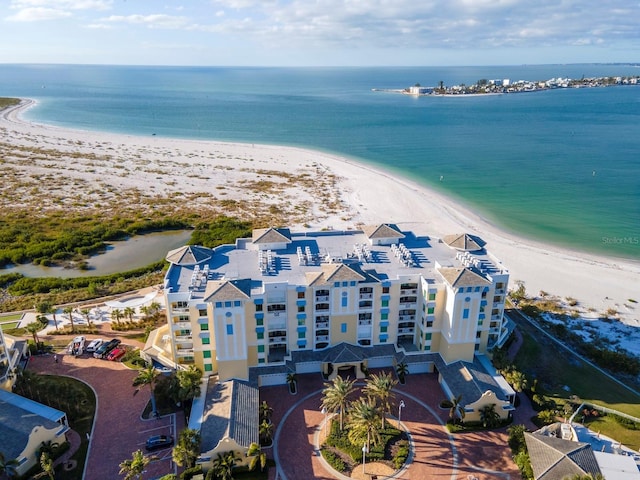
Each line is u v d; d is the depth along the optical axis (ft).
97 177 615.16
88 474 181.47
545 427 201.46
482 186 590.14
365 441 193.06
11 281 361.71
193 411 204.95
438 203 526.57
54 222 465.06
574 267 382.63
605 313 318.45
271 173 643.86
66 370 242.17
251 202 528.22
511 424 209.87
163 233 458.91
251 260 258.16
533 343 268.82
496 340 248.93
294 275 240.73
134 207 514.27
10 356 232.73
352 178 620.90
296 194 554.46
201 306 218.38
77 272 382.01
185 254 253.24
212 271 244.42
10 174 613.52
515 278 362.94
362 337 246.68
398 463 187.83
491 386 218.18
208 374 232.12
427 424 210.38
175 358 233.96
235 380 222.48
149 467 185.47
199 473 180.86
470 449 196.95
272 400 224.33
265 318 227.61
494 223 474.49
